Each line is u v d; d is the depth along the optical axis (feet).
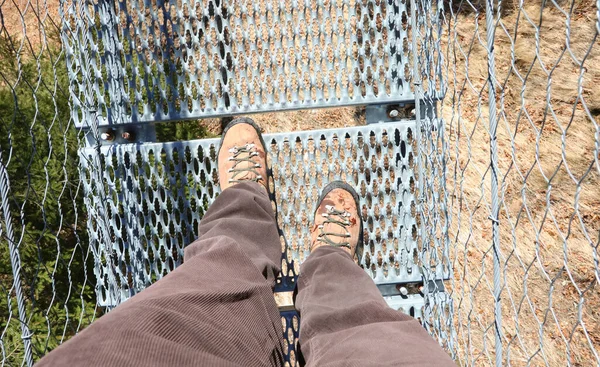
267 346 2.13
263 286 2.33
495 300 2.08
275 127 5.34
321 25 3.35
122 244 3.76
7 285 5.15
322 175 3.50
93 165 3.25
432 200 2.98
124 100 3.31
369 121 3.48
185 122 5.75
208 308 1.95
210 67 3.38
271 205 3.23
